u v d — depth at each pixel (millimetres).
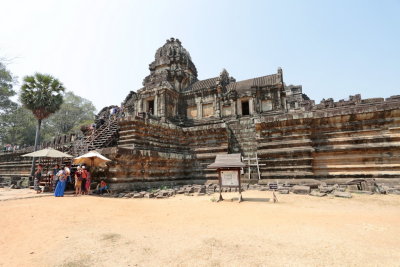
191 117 29156
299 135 17141
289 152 16656
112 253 4539
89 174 13625
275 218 7062
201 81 31766
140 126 18375
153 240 5219
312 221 6641
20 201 9898
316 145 16906
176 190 14148
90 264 4102
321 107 23734
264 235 5406
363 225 6168
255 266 3854
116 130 19656
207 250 4555
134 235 5586
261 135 18500
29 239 5414
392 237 5184
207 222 6789
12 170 26891
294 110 24984
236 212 8117
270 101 26297
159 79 28453
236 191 14141
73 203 9367
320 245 4707
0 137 46625
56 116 55031
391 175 14492
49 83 23734
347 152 15953
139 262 4129
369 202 9992
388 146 14844
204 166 20078
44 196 11703
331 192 12672
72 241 5215
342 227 5988
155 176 17016
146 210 8648
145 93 28266
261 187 14844
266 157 17578
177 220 7082
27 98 22891
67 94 57500
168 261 4137
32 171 21453
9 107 44906
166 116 26594
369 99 21484
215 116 27578
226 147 20250
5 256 4547
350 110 16219
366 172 15203
